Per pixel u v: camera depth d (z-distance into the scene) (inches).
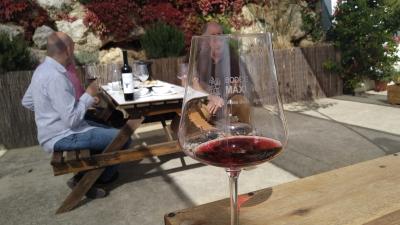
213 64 30.8
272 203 39.1
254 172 140.5
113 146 121.3
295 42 344.2
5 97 193.6
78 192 117.4
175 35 257.3
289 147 169.0
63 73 115.6
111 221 108.6
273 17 338.3
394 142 170.2
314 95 293.0
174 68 241.4
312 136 186.2
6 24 249.0
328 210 36.8
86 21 268.7
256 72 31.2
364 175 44.6
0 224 110.4
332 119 221.6
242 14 329.7
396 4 294.4
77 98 132.6
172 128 161.9
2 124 194.9
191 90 31.6
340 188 41.5
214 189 128.0
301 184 43.4
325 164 146.0
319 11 347.6
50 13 267.0
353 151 160.1
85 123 126.4
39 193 133.1
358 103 266.7
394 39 308.5
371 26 288.4
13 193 134.1
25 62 211.5
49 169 160.2
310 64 287.9
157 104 126.7
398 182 42.1
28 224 109.7
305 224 34.4
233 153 28.8
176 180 137.6
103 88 160.6
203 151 30.2
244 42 30.5
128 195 126.0
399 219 34.3
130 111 124.4
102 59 275.0
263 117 31.5
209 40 30.3
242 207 38.5
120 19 278.1
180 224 35.7
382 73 306.2
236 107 31.2
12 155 185.8
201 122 31.6
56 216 113.9
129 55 283.4
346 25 304.2
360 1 294.2
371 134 184.5
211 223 35.5
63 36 115.1
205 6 314.8
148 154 124.9
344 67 304.8
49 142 117.5
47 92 112.7
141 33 287.9
